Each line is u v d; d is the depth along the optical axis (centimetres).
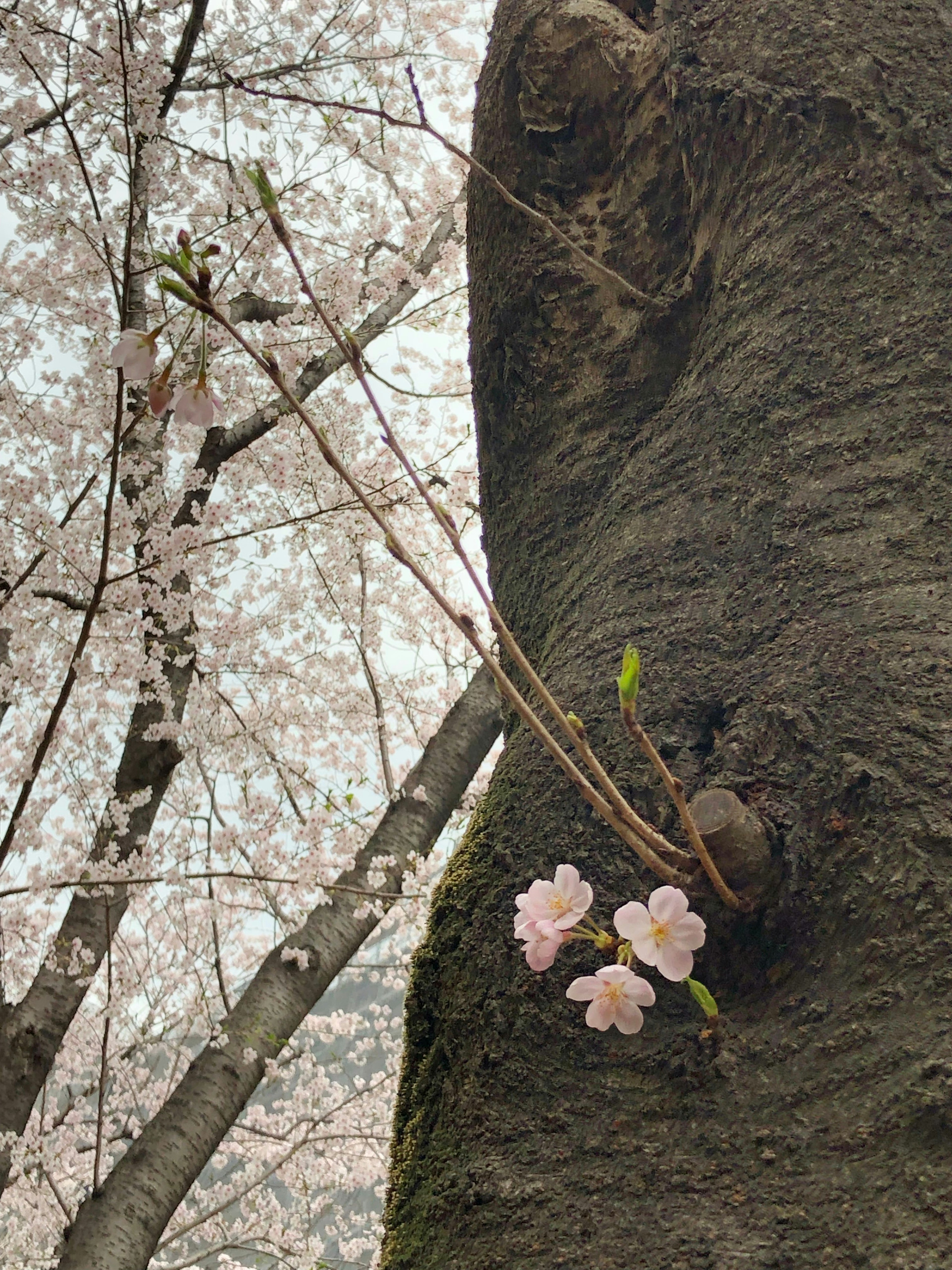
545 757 99
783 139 114
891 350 98
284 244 73
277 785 449
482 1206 75
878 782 76
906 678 80
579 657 104
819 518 94
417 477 71
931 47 112
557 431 133
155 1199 311
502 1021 85
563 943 84
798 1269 60
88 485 331
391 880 386
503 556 137
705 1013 77
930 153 104
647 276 131
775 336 106
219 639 431
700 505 105
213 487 417
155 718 383
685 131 126
